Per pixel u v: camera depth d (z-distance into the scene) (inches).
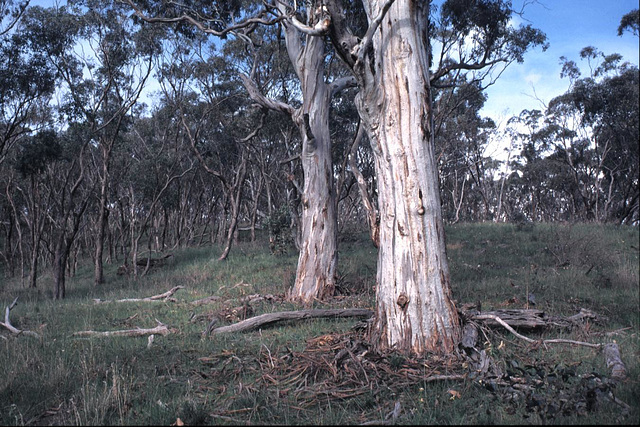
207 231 1828.2
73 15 797.2
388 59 284.8
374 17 292.7
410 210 275.0
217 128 1258.6
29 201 1192.8
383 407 201.0
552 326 316.5
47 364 275.6
